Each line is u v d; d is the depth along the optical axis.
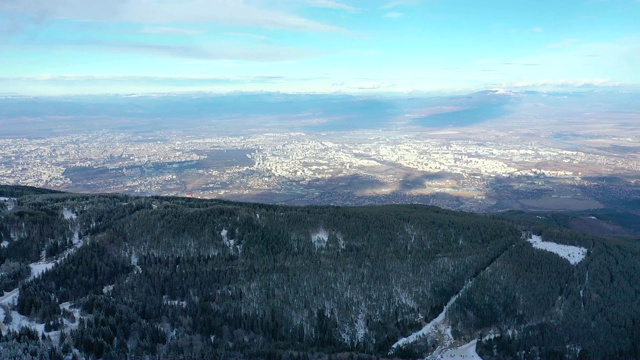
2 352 97.81
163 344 115.56
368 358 120.44
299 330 130.38
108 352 106.19
